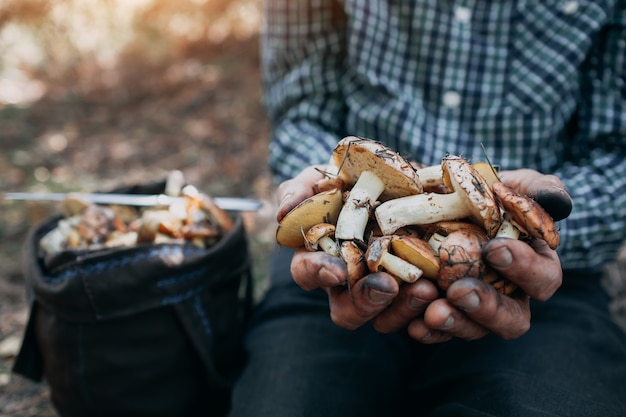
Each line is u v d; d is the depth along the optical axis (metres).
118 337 0.55
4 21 2.42
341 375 0.55
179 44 2.36
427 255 0.42
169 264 0.54
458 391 0.53
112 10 2.52
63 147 1.67
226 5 2.36
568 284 0.61
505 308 0.42
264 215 1.25
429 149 0.64
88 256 0.54
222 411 0.62
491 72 0.63
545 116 0.62
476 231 0.44
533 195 0.45
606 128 0.62
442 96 0.64
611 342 0.55
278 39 0.72
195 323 0.56
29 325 0.58
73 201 0.64
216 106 1.91
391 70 0.65
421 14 0.63
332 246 0.45
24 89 2.10
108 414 0.58
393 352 0.60
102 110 1.96
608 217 0.58
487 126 0.63
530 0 0.62
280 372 0.55
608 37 0.62
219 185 1.42
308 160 0.65
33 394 0.74
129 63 2.31
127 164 1.58
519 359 0.52
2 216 1.23
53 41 2.42
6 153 1.60
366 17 0.65
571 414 0.47
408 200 0.45
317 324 0.59
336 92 0.70
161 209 0.63
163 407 0.58
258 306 0.68
